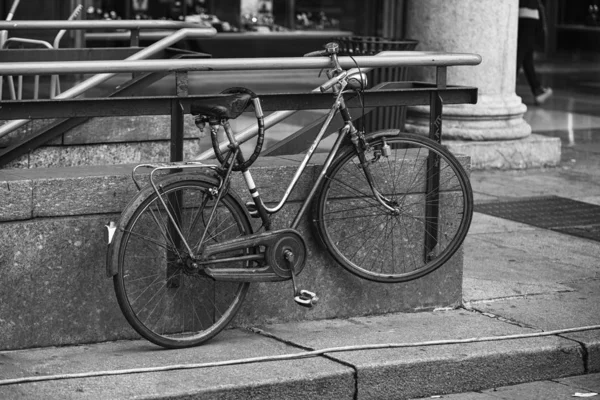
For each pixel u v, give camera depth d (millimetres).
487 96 11992
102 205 5820
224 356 5781
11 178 5691
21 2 15477
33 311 5754
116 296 5660
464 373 5945
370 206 6574
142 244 5949
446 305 6902
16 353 5699
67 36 15562
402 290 6758
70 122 9016
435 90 6691
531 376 6145
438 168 6734
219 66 6070
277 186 6281
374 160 6492
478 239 8836
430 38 11984
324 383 5566
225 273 5945
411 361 5805
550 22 27031
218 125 5902
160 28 9328
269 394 5422
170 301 6082
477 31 11867
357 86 6402
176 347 5879
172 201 5965
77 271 5820
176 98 6012
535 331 6430
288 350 5922
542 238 8906
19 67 5656
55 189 5699
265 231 6094
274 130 13148
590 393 5953
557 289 7387
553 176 11656
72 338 5871
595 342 6297
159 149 9438
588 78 22969
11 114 5625
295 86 17406
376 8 18844
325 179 6355
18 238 5656
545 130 14742
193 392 5246
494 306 6949
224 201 5977
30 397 5105
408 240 6730
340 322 6523
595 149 13336
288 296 6449
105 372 5434
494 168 11930
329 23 18969
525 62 17547
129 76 14062
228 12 18375
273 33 18719
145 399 5148
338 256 6418
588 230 9234
